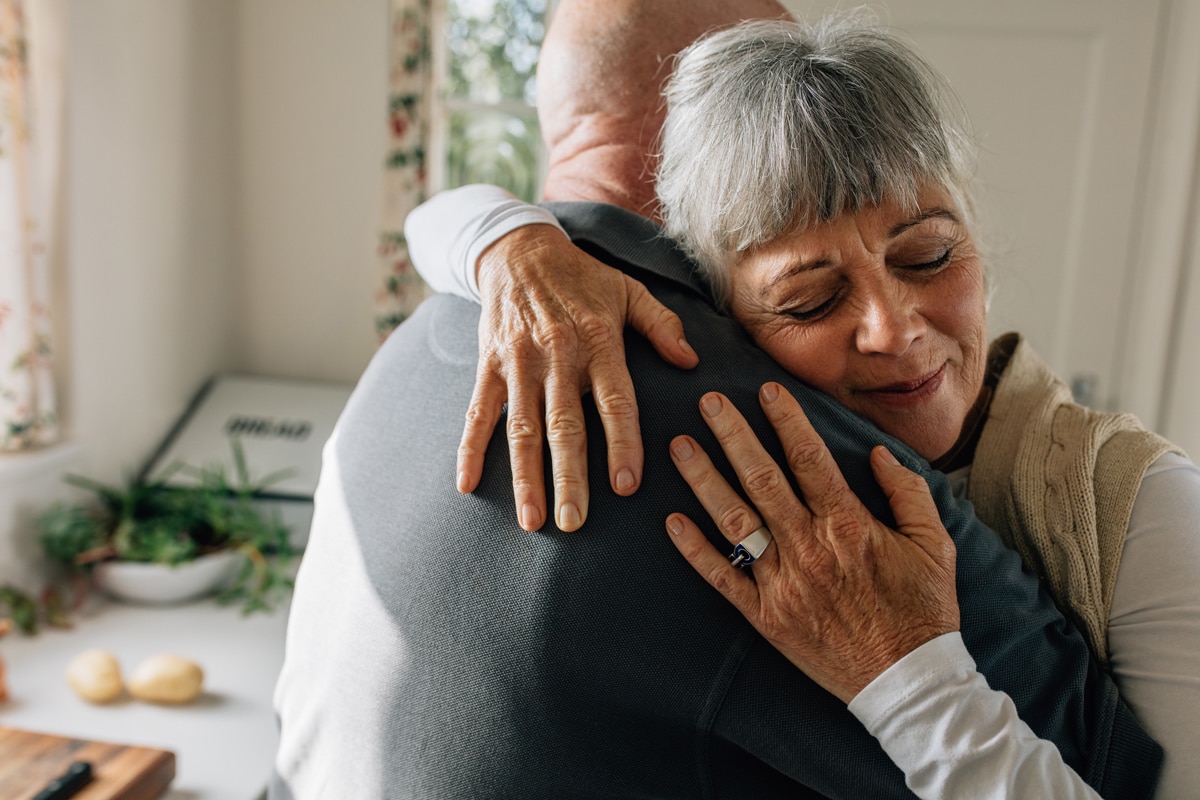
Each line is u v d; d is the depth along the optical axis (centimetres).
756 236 60
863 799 55
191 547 180
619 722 55
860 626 52
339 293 249
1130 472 65
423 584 58
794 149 57
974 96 218
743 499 55
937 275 62
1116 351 223
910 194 59
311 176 244
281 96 241
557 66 80
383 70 238
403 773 58
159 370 218
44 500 180
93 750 116
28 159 168
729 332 62
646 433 56
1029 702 58
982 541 58
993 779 50
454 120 251
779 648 53
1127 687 62
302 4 237
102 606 178
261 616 177
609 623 54
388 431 65
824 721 54
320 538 69
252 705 143
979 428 76
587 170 78
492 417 58
